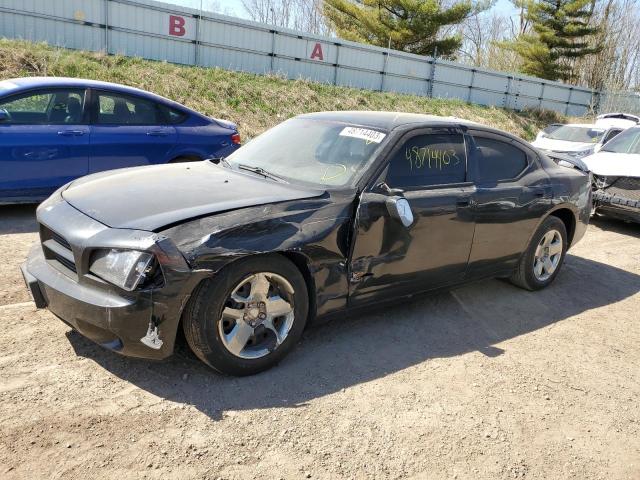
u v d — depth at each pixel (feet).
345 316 12.52
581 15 121.08
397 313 14.69
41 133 20.04
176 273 9.29
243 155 14.51
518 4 123.95
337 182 12.19
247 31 67.82
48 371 10.27
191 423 9.22
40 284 10.44
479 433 9.82
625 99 116.06
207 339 9.93
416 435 9.56
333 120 14.35
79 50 54.39
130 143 22.08
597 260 22.06
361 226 11.70
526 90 102.89
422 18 99.40
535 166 16.52
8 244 17.49
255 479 8.13
